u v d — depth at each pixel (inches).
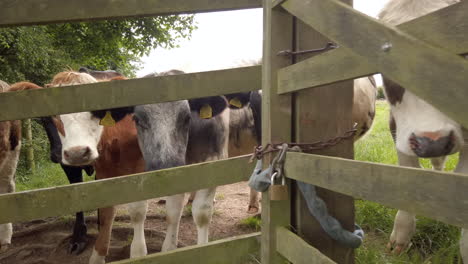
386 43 34.8
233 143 157.8
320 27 45.4
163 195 63.3
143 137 119.6
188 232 155.4
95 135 117.0
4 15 56.7
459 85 28.4
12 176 146.7
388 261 99.0
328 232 57.7
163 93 62.9
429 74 30.6
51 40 327.3
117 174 136.9
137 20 323.9
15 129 141.6
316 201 57.1
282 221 63.6
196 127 129.3
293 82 56.7
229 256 66.6
